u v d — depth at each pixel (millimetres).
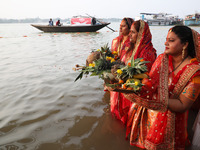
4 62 6496
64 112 2971
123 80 1826
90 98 3455
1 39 15352
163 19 54781
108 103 3242
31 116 2861
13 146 2176
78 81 4418
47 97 3539
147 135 1968
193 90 1594
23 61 6641
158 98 1700
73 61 6543
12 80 4535
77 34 21062
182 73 1684
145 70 1712
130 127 2295
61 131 2479
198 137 1987
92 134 2408
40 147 2164
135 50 2314
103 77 2006
